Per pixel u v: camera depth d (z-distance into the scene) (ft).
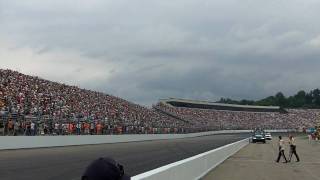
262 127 441.27
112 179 14.16
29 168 61.36
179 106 402.52
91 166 14.25
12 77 147.84
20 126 108.27
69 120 136.67
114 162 14.38
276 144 221.05
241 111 457.68
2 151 93.45
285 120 478.59
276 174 74.95
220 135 342.23
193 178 57.72
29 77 163.12
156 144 161.99
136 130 199.21
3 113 102.78
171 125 271.49
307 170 83.97
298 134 405.39
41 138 113.80
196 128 325.01
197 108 415.23
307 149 180.24
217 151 91.97
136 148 129.08
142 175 28.89
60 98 161.07
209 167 77.51
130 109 232.73
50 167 63.98
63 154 91.20
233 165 90.94
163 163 79.92
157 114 285.02
